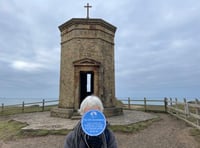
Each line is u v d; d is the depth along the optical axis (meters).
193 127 8.95
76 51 12.81
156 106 19.62
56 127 8.98
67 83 12.97
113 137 1.84
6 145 6.88
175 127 9.44
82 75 15.56
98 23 13.16
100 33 13.26
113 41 14.76
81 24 13.06
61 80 13.75
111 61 14.14
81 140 1.69
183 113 11.55
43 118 12.17
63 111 12.11
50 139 7.38
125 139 7.37
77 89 12.41
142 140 7.20
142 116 13.07
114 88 14.12
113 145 1.77
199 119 8.30
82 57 12.73
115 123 9.79
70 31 13.41
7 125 10.59
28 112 16.92
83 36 12.97
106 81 13.17
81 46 12.86
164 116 13.93
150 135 7.95
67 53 13.45
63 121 10.66
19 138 7.70
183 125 9.83
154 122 11.07
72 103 12.29
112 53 14.42
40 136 7.83
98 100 1.87
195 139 6.89
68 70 13.07
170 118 12.76
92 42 13.01
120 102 21.19
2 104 16.55
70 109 11.95
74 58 12.80
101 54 13.09
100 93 12.52
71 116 11.69
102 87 12.72
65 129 8.55
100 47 13.12
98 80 12.63
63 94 13.20
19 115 14.75
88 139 1.64
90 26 13.10
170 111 14.99
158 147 6.32
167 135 7.82
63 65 13.77
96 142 1.65
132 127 9.11
